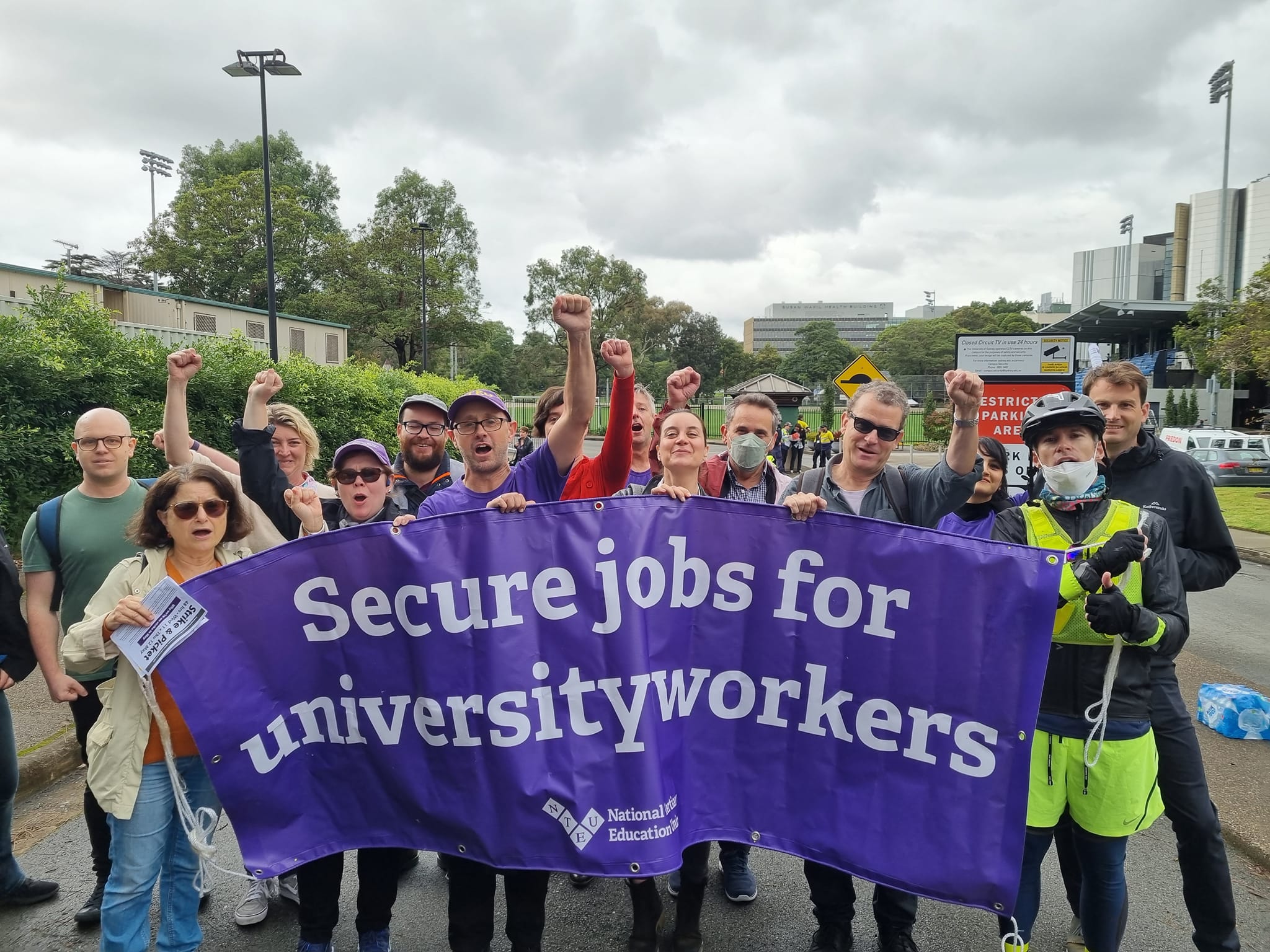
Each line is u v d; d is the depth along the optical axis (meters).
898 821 2.48
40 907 3.27
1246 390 38.72
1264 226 59.25
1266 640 7.57
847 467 3.16
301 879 2.74
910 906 2.79
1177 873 3.54
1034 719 2.37
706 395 68.94
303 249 52.09
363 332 51.81
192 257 48.50
